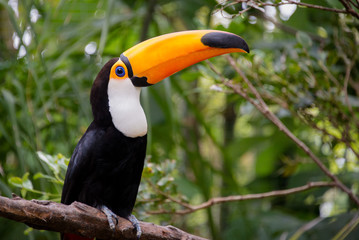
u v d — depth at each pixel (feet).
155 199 19.63
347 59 20.42
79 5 25.93
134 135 16.35
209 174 28.66
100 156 16.37
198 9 27.09
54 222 13.67
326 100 20.21
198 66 21.40
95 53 25.81
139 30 28.89
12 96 21.98
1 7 24.54
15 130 20.88
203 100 36.78
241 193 26.12
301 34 20.47
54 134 23.75
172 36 16.80
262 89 20.93
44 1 24.88
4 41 25.43
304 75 20.58
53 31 26.03
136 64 16.44
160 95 24.58
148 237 15.93
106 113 16.35
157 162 26.00
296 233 23.17
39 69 23.98
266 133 33.32
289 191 20.26
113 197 17.02
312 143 28.66
